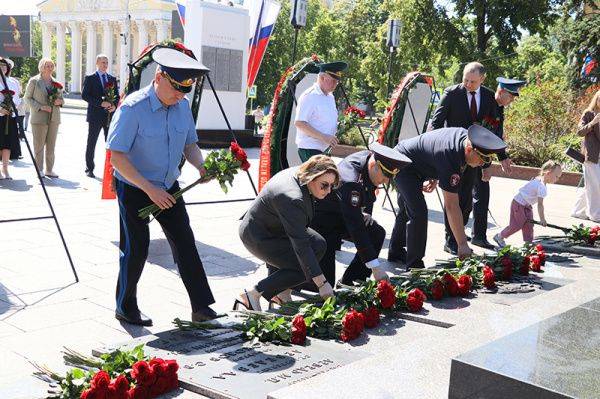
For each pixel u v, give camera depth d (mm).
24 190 10570
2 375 3975
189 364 3428
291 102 8562
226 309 5445
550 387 2455
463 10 32375
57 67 75688
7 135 11414
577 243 7078
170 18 65375
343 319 3994
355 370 3109
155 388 3098
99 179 12055
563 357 2740
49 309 5234
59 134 21438
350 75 50312
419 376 3049
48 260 6645
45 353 4352
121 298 4980
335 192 5414
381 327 4254
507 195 13945
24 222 8250
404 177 6465
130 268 4883
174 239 4738
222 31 19859
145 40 67125
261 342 3820
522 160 19016
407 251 6586
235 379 3246
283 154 8750
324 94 7793
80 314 5145
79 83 74438
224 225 8836
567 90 21859
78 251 7031
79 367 3369
